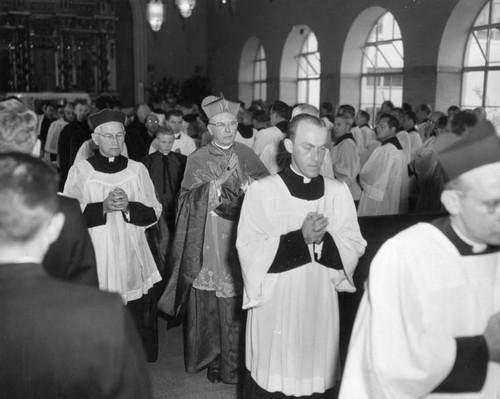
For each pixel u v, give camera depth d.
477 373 1.72
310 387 2.87
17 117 2.30
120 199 3.48
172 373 4.14
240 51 21.50
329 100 16.42
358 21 15.25
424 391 1.73
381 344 1.74
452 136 1.69
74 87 21.23
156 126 8.28
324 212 2.89
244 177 4.01
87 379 1.35
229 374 3.94
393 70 14.82
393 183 6.93
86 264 2.45
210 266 3.92
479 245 1.78
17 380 1.31
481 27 12.26
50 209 1.42
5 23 20.88
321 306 2.88
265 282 2.83
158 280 4.07
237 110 4.04
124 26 23.02
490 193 1.61
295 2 17.88
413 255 1.75
